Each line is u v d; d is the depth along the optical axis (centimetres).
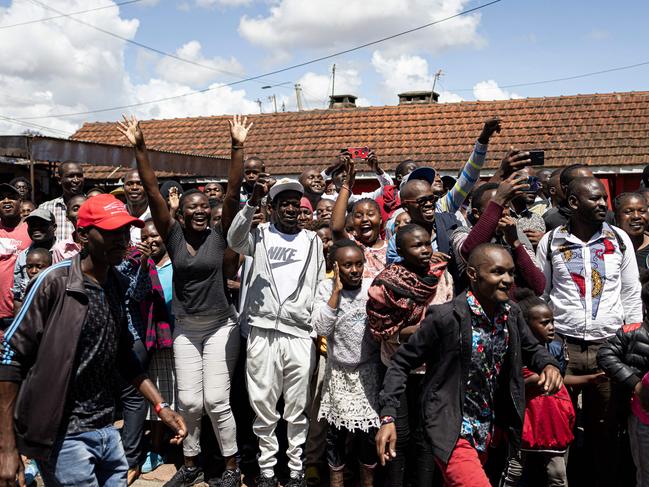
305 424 466
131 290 461
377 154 1411
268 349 457
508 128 1434
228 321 479
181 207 469
